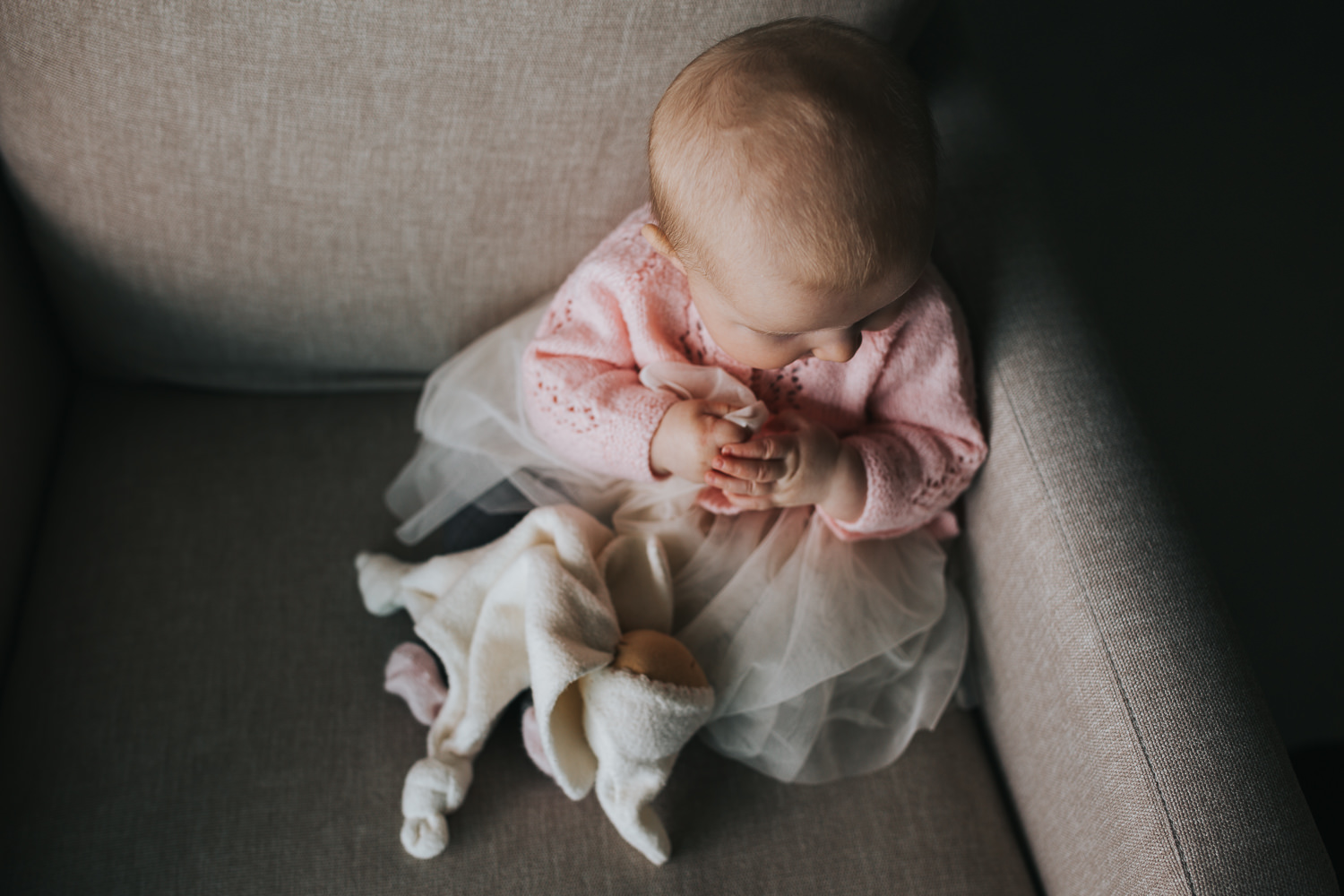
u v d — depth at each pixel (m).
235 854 0.76
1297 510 1.44
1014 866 0.80
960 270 0.87
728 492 0.77
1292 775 0.62
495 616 0.80
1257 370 1.54
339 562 0.92
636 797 0.75
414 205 0.87
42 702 0.82
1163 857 0.62
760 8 0.79
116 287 0.91
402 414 1.03
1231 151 1.72
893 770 0.83
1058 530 0.72
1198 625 0.67
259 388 1.02
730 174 0.59
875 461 0.79
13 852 0.75
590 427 0.80
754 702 0.80
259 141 0.81
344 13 0.74
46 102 0.77
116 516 0.93
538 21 0.76
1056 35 1.83
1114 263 1.62
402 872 0.76
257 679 0.85
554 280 0.95
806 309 0.62
